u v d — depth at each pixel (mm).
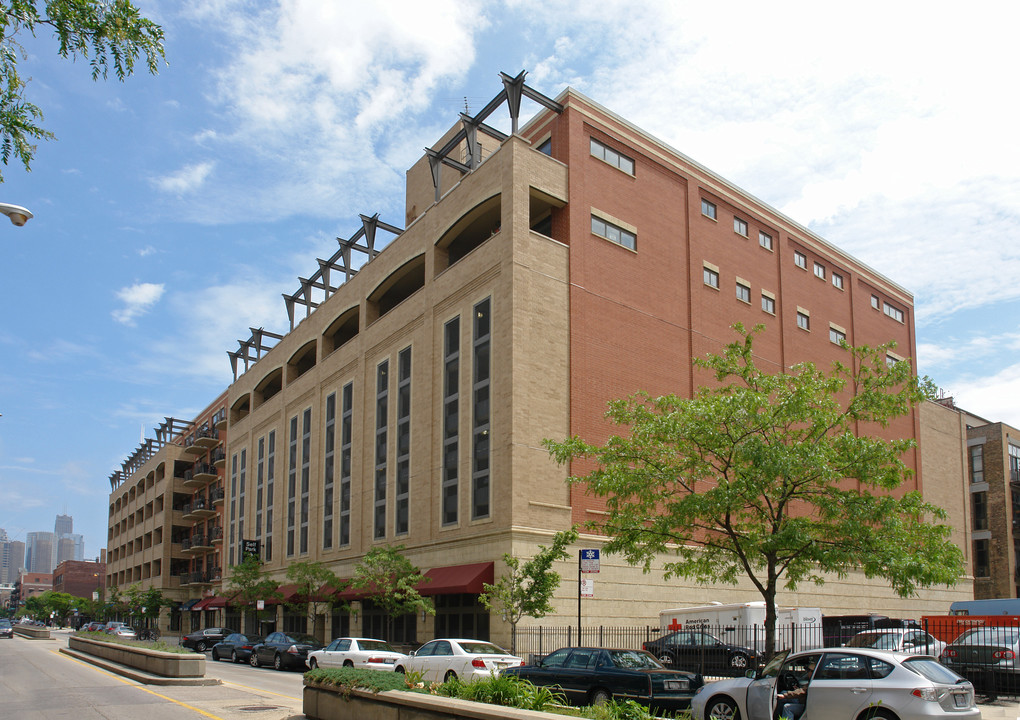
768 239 45125
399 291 44531
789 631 28281
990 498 62281
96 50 10422
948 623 26281
